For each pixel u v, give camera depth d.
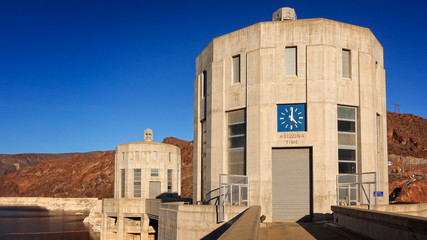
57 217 157.25
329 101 25.81
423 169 167.62
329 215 24.88
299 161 26.05
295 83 26.09
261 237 17.41
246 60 27.55
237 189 26.48
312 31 26.33
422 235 11.04
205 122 32.56
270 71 26.48
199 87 33.44
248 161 26.56
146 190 74.00
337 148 25.84
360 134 26.55
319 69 25.92
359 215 16.64
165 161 76.44
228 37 28.95
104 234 63.19
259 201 25.78
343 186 25.55
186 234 25.31
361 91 26.81
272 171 26.31
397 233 12.74
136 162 74.81
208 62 31.09
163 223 29.56
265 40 26.83
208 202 28.98
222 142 28.45
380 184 29.80
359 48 27.16
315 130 25.55
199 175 32.91
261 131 26.23
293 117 26.12
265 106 26.33
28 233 107.06
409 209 23.34
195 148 34.19
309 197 25.64
